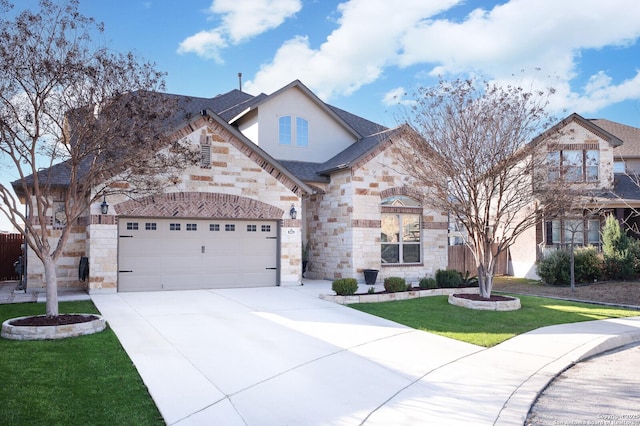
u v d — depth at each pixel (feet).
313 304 42.65
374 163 61.36
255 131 69.36
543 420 18.74
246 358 25.58
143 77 33.68
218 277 52.34
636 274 60.03
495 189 49.39
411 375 23.80
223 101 80.64
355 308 41.34
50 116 31.24
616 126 88.07
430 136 47.09
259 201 54.13
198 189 50.93
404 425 17.70
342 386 21.88
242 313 37.70
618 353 30.07
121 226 48.19
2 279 63.46
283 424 17.54
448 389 21.88
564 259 59.67
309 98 72.18
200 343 28.22
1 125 29.35
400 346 29.32
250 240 54.19
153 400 19.25
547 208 44.65
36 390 19.36
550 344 30.50
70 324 29.17
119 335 29.58
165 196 49.24
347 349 28.14
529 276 70.69
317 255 66.23
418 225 65.16
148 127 34.01
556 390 22.53
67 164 42.50
